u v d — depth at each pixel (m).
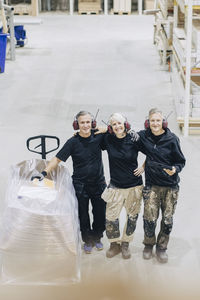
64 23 20.84
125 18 22.22
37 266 3.94
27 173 4.48
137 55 14.93
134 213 4.41
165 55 13.27
